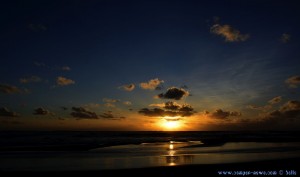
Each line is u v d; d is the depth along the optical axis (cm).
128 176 2203
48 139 6950
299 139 7194
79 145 5022
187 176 2198
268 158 3198
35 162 2934
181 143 5841
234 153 3750
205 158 3216
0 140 6319
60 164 2806
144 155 3550
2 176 2206
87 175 2233
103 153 3778
